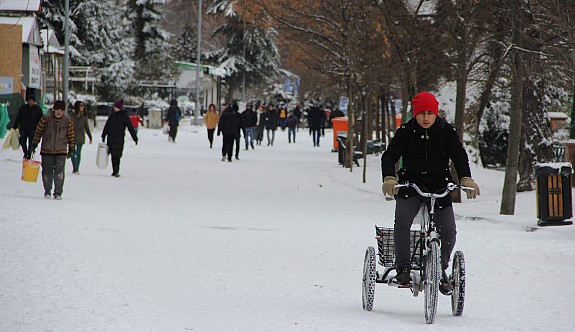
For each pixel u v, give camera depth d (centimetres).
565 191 4250
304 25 8512
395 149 2272
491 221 4538
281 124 19088
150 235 3700
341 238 3819
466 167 2248
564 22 4269
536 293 2658
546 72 5259
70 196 5203
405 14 6109
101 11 18375
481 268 3109
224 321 2139
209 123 11462
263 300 2448
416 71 6141
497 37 5269
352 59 7675
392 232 2319
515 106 4775
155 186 6166
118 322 2078
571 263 3225
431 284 2153
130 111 18062
